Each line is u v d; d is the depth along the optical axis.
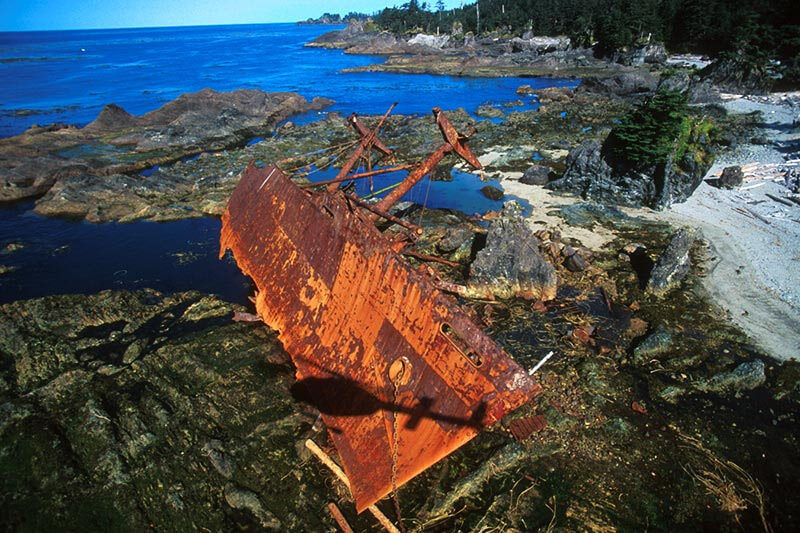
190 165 29.45
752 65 46.91
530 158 29.22
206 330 12.88
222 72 82.50
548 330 13.36
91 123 38.72
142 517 8.09
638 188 21.64
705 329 13.29
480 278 15.08
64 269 17.27
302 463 9.09
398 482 7.78
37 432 9.41
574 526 8.05
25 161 27.56
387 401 8.34
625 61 72.62
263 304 12.28
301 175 27.06
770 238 18.03
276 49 141.75
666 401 10.86
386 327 8.69
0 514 8.02
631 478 8.98
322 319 10.30
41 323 13.02
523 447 9.49
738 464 9.33
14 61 111.62
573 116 40.50
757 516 8.35
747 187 22.95
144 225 21.25
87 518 8.03
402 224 13.03
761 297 14.62
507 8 126.12
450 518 8.19
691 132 22.88
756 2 64.38
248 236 13.91
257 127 40.72
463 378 7.32
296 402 10.40
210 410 10.16
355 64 93.81
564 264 16.45
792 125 33.44
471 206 22.55
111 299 14.19
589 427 10.09
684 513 8.34
